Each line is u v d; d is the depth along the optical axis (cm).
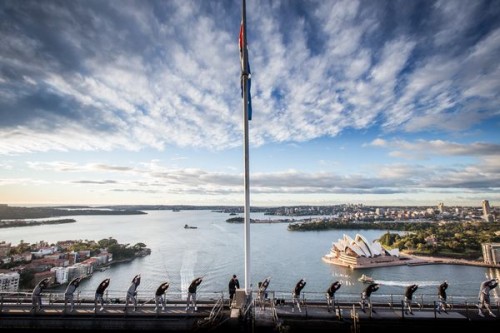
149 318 1411
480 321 1407
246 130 1692
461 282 11725
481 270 13638
